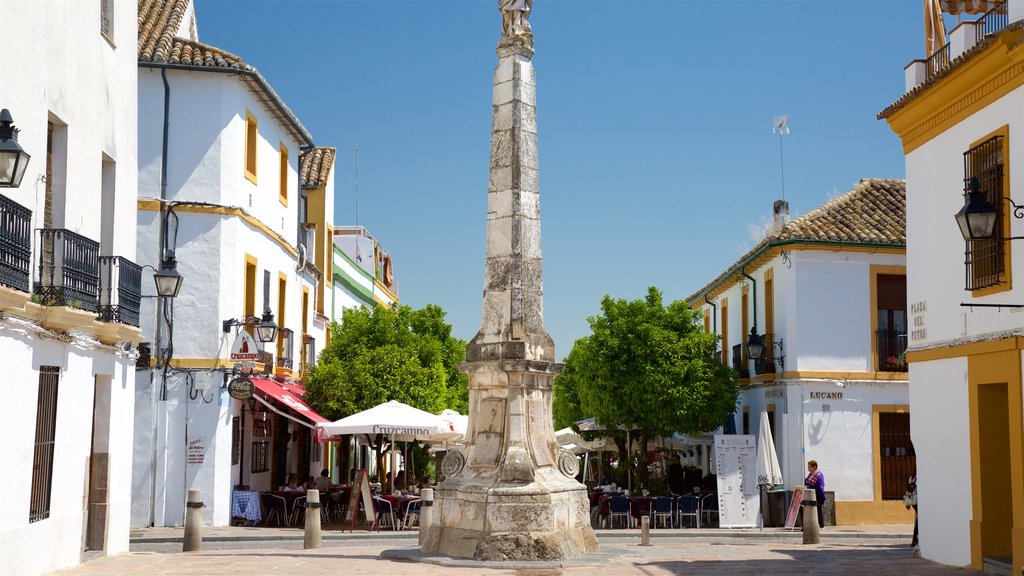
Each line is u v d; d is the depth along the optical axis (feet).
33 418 42.65
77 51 48.93
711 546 59.52
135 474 77.36
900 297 91.61
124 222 56.34
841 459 88.79
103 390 53.57
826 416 89.04
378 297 158.20
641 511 85.97
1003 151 44.60
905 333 91.15
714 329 119.65
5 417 39.65
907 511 88.74
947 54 51.47
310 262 108.17
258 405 88.94
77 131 48.91
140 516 77.10
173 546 65.10
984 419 46.29
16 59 41.29
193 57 80.33
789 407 89.40
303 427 105.70
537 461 45.32
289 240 99.86
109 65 53.98
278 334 93.56
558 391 132.16
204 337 79.20
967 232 40.04
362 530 78.18
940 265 50.42
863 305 90.74
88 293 47.83
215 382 78.89
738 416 104.99
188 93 80.69
